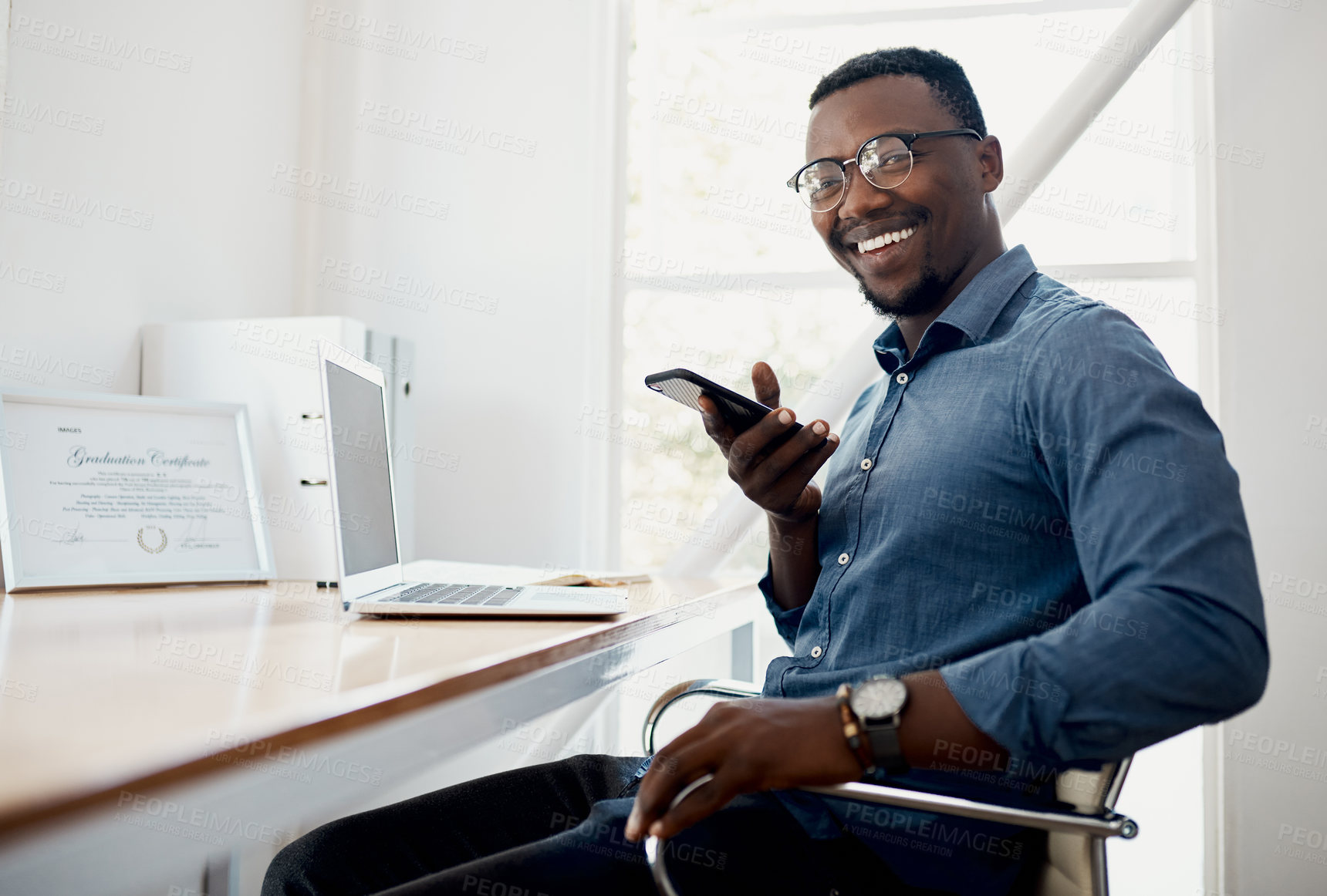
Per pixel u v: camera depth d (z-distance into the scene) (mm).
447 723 674
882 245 1017
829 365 2398
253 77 2275
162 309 1979
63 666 728
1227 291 2094
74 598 1325
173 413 1592
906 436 906
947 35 2346
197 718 535
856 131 1022
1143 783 2109
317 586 1572
